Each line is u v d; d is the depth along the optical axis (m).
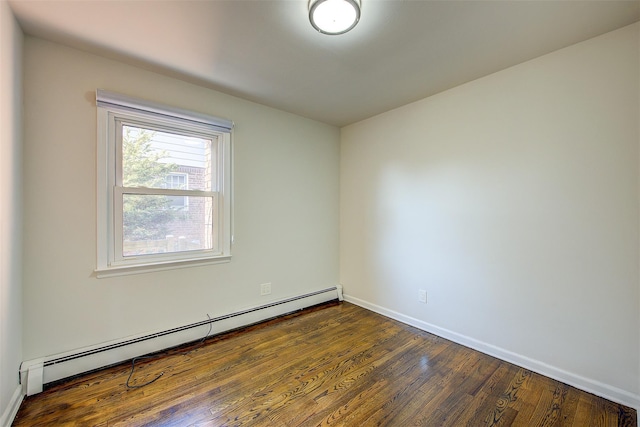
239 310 2.75
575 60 1.85
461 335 2.46
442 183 2.60
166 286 2.33
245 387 1.83
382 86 2.46
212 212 2.62
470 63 2.09
